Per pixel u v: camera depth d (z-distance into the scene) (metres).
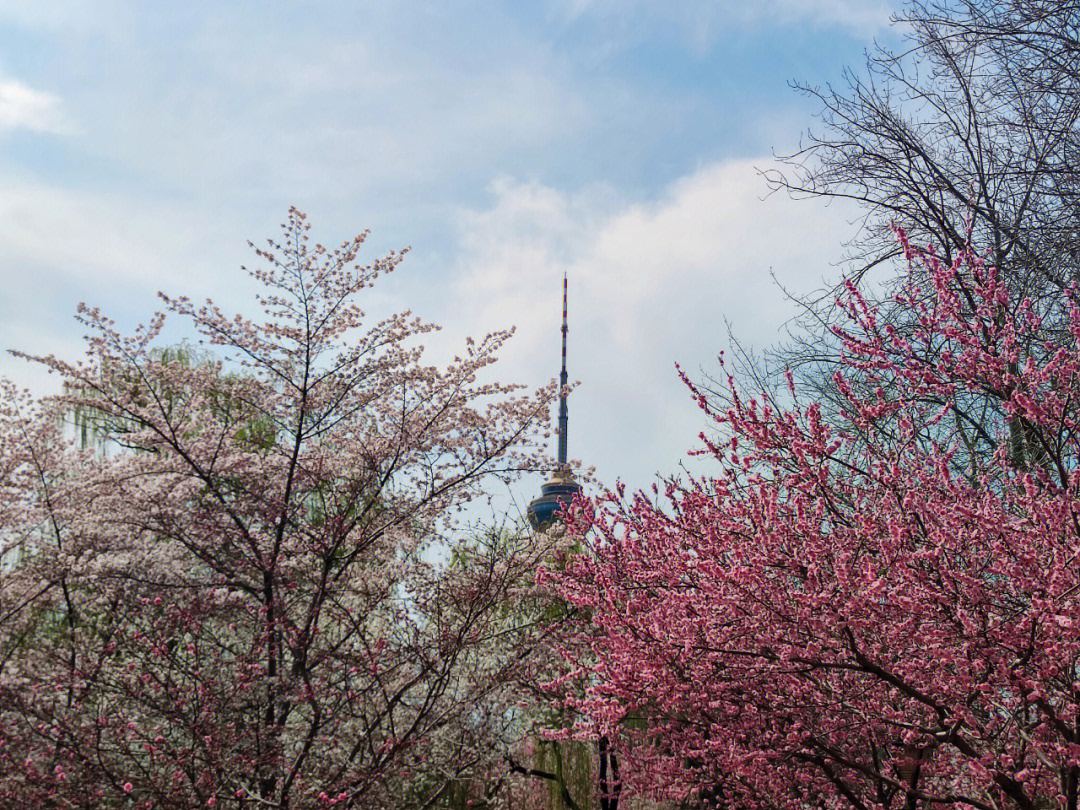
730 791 7.33
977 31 10.25
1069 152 9.90
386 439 9.52
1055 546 4.82
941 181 10.77
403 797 8.70
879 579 4.87
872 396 8.33
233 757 7.38
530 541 9.45
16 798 6.55
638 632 5.89
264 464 9.48
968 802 5.43
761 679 6.12
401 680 8.63
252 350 9.38
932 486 6.54
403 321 9.65
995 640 4.72
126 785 6.87
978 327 6.00
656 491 7.73
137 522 8.72
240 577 8.92
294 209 9.51
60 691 7.50
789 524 6.07
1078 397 6.20
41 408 9.24
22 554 9.08
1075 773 4.92
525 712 10.06
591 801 10.79
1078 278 9.12
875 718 5.55
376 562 9.98
